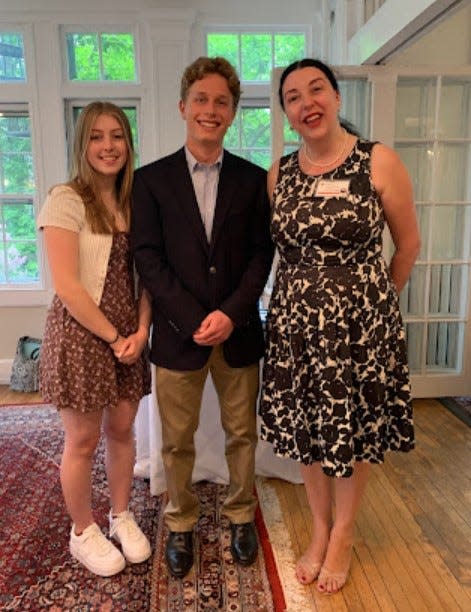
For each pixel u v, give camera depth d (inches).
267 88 141.5
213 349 63.3
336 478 62.1
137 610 60.7
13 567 68.2
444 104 119.8
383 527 76.0
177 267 59.9
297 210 56.3
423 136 120.1
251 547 68.1
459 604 61.1
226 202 59.7
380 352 57.0
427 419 115.5
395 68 111.6
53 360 58.9
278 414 61.4
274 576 65.6
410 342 128.6
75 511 66.2
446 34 125.5
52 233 56.6
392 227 60.6
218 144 60.2
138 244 59.9
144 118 140.3
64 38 136.9
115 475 69.2
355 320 56.4
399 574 66.1
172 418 64.6
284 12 138.6
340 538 63.3
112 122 58.7
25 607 61.2
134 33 137.7
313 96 54.7
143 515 79.1
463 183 123.0
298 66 56.1
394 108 113.3
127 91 138.8
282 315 59.5
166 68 137.1
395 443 61.0
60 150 140.1
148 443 88.2
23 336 144.2
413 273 125.6
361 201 54.5
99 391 59.2
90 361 58.7
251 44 142.1
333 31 134.6
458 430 109.4
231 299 59.4
